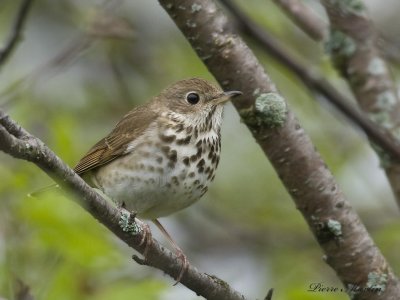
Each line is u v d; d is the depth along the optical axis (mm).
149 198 11508
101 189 12062
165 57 18031
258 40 7570
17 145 7566
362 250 10039
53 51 18422
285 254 16328
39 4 18609
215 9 9930
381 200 17031
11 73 17594
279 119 10016
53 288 12102
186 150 11445
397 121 11859
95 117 17750
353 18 12062
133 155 11508
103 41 17266
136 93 18172
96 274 12555
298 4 13047
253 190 17875
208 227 17688
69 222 12398
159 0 9883
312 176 10078
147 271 13609
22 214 12227
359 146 17406
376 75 12039
